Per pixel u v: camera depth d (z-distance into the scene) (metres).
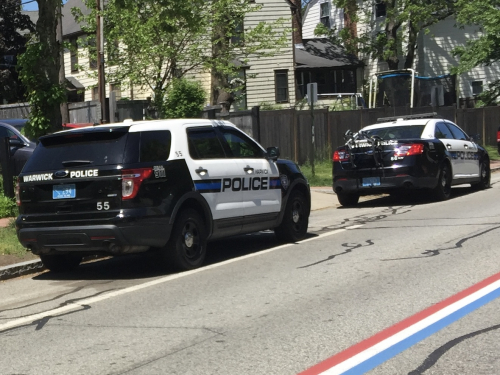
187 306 7.18
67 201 8.71
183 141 9.27
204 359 5.36
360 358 5.16
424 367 4.92
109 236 8.45
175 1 15.81
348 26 43.88
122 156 8.60
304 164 22.98
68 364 5.45
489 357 5.07
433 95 27.89
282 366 5.09
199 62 25.39
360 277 8.09
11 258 10.09
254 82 36.50
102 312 7.17
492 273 7.85
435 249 9.62
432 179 15.23
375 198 17.75
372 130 16.14
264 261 9.62
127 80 27.52
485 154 18.20
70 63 42.03
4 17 40.69
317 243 10.92
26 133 13.44
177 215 9.02
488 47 32.91
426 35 41.06
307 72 40.16
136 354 5.60
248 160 10.27
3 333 6.57
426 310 6.41
